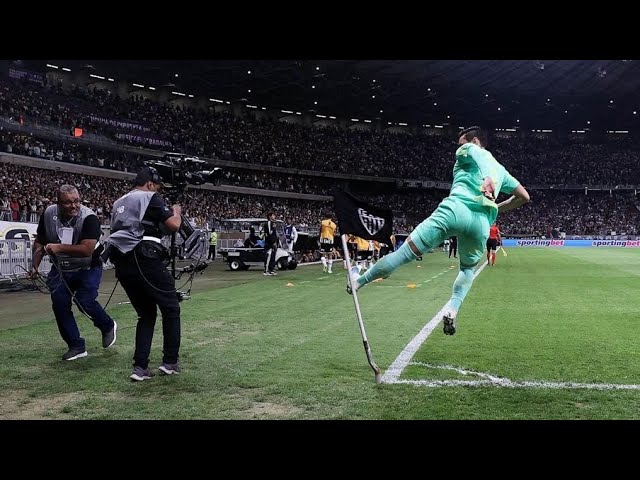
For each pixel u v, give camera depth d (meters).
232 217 43.91
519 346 6.65
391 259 5.11
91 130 42.19
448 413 4.12
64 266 6.19
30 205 27.28
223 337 7.32
